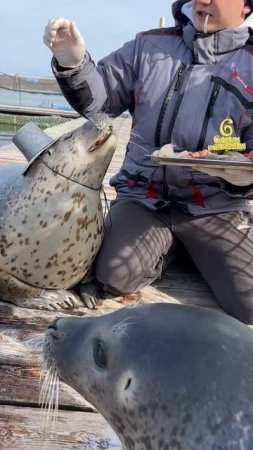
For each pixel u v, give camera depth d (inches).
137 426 23.5
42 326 45.8
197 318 24.5
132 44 52.9
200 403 21.5
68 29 46.4
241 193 49.0
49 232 44.4
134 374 23.5
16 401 36.4
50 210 44.2
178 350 23.1
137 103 52.1
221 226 52.4
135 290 52.6
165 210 53.7
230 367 22.1
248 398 21.1
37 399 36.6
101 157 44.1
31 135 49.3
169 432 21.9
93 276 51.4
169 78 50.6
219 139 48.2
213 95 49.4
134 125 53.1
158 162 43.3
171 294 54.2
